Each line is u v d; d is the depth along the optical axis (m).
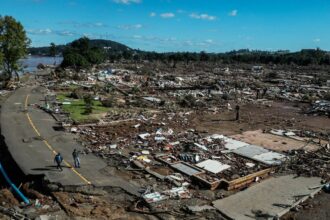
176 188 23.17
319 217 20.34
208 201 21.83
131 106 50.31
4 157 29.12
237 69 129.38
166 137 34.78
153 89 68.25
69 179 23.42
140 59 175.62
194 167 26.73
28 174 24.30
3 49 71.12
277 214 20.20
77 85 69.56
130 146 31.70
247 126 41.56
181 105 52.94
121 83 74.88
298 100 61.34
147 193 22.08
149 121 41.44
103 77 82.56
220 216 19.98
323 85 81.06
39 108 47.12
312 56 167.88
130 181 24.00
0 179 26.11
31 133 34.62
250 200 21.95
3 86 69.50
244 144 33.31
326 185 24.20
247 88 73.75
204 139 34.28
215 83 76.81
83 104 49.94
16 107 47.47
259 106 55.62
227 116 47.03
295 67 141.75
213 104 55.03
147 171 25.62
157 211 20.12
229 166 27.39
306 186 24.31
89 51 114.06
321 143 34.66
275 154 30.53
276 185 24.41
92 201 21.22
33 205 20.67
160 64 143.12
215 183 23.83
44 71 110.44
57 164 25.53
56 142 31.97
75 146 30.98
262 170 26.56
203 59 173.62
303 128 41.28
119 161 27.53
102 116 42.53
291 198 22.38
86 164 26.52
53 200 21.36
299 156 30.22
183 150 30.88
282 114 49.75
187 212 20.25
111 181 23.50
